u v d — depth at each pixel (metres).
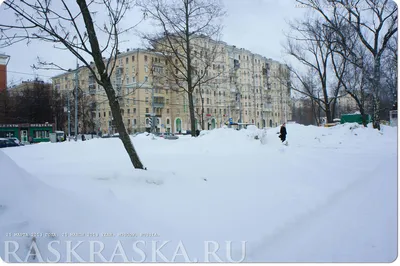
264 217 4.95
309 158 11.06
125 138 7.12
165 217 4.52
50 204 3.91
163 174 6.54
